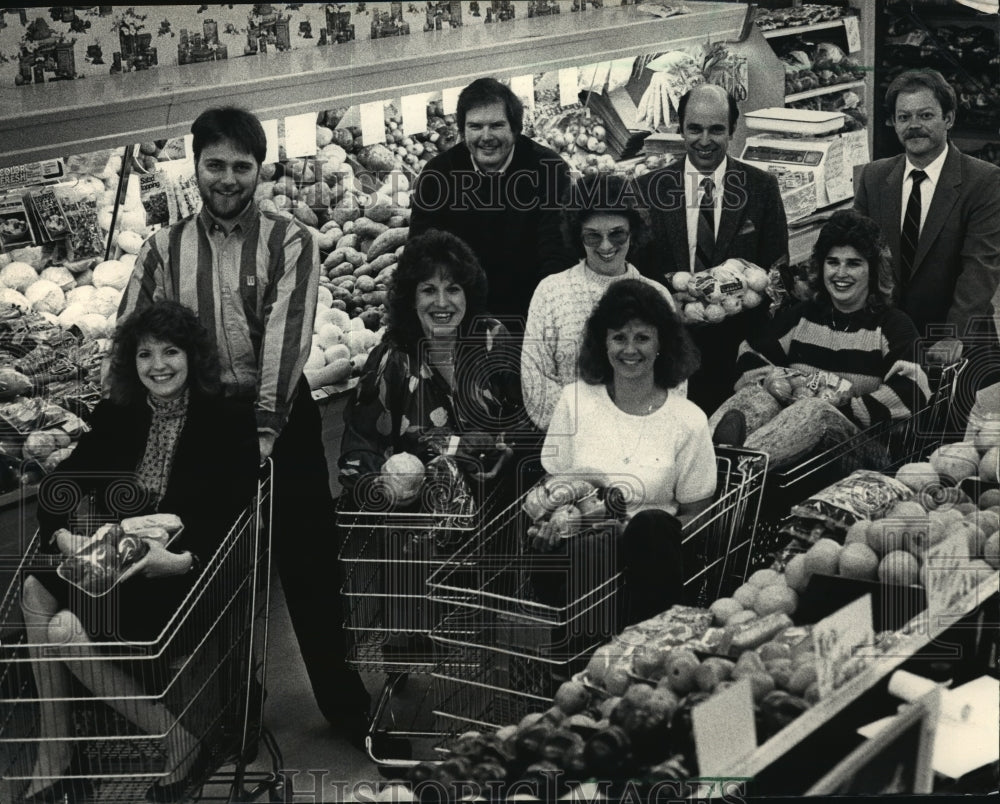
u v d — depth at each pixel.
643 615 3.58
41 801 3.46
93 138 3.60
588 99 4.06
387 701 3.84
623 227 3.63
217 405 3.55
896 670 3.58
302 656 3.88
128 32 3.84
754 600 3.57
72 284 3.74
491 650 3.54
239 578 3.55
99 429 3.55
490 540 3.66
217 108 3.62
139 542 3.41
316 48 4.07
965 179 3.74
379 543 3.69
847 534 3.62
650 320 3.55
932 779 3.52
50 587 3.42
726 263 3.76
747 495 3.72
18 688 3.46
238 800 3.52
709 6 4.07
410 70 3.88
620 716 3.35
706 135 3.70
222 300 3.59
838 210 3.81
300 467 3.73
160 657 3.39
